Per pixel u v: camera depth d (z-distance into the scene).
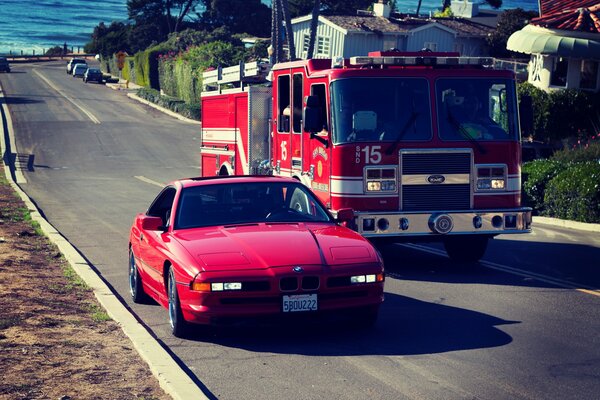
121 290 15.64
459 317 12.93
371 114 16.58
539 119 39.00
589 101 38.97
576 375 9.81
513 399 8.94
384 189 16.50
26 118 74.12
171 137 64.81
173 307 11.82
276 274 10.93
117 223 26.05
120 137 64.25
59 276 16.22
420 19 78.00
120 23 162.62
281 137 19.20
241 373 10.08
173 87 93.56
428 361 10.45
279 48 57.56
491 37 74.44
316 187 17.44
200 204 13.02
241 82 23.12
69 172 47.06
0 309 12.93
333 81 16.62
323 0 115.31
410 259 18.89
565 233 23.25
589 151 31.38
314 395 9.17
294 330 12.23
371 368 10.18
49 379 9.51
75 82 116.19
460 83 16.91
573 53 38.78
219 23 136.38
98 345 11.06
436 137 16.66
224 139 24.36
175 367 9.84
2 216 26.17
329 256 11.38
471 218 16.62
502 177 16.92
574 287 15.34
